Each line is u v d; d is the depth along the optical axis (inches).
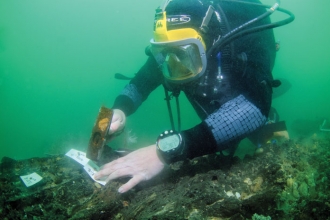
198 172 27.5
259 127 25.0
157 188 24.9
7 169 29.3
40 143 148.3
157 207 21.4
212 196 21.5
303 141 31.7
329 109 132.5
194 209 20.9
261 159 26.5
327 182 21.7
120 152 31.5
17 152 163.0
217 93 28.2
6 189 24.8
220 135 23.6
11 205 22.7
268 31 34.4
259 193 21.6
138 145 93.8
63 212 22.2
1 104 457.4
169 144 23.5
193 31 25.5
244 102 25.3
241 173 25.4
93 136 26.1
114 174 24.4
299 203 20.1
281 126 39.8
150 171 24.4
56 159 32.6
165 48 26.0
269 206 20.0
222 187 23.2
